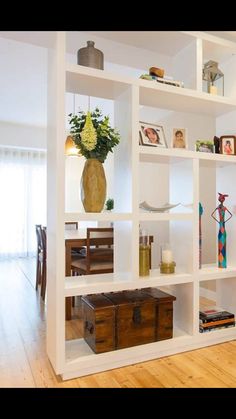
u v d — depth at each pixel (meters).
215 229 3.34
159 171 4.36
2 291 3.58
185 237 2.14
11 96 4.44
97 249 3.13
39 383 1.63
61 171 1.65
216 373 1.75
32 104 4.78
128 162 1.91
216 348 2.08
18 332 2.35
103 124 1.86
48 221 1.86
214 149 2.26
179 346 1.99
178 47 2.23
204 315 2.17
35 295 3.41
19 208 6.13
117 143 1.90
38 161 6.28
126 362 1.83
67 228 4.45
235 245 2.38
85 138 1.76
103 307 1.78
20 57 3.25
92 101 4.38
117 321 1.81
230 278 2.41
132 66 2.63
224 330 2.16
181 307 2.17
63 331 1.65
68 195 6.55
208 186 3.40
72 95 4.17
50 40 1.77
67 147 3.32
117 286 1.79
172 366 1.83
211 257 3.37
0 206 5.97
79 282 1.79
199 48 2.10
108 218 1.78
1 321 2.59
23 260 5.86
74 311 2.86
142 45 2.21
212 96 2.14
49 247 1.83
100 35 2.07
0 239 5.98
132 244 1.86
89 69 1.72
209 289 3.32
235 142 2.31
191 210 2.09
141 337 1.88
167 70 2.68
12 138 5.81
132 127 1.86
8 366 1.81
